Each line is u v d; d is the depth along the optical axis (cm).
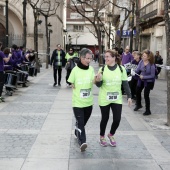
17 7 3831
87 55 547
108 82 559
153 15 2344
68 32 7175
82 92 550
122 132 684
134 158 525
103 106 568
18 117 812
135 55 1084
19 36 3909
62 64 1480
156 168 484
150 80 865
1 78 1019
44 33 4172
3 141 605
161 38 2344
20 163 494
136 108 931
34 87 1445
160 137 653
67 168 478
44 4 3972
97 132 679
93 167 483
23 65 1512
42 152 546
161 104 1052
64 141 611
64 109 928
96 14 2262
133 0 1966
